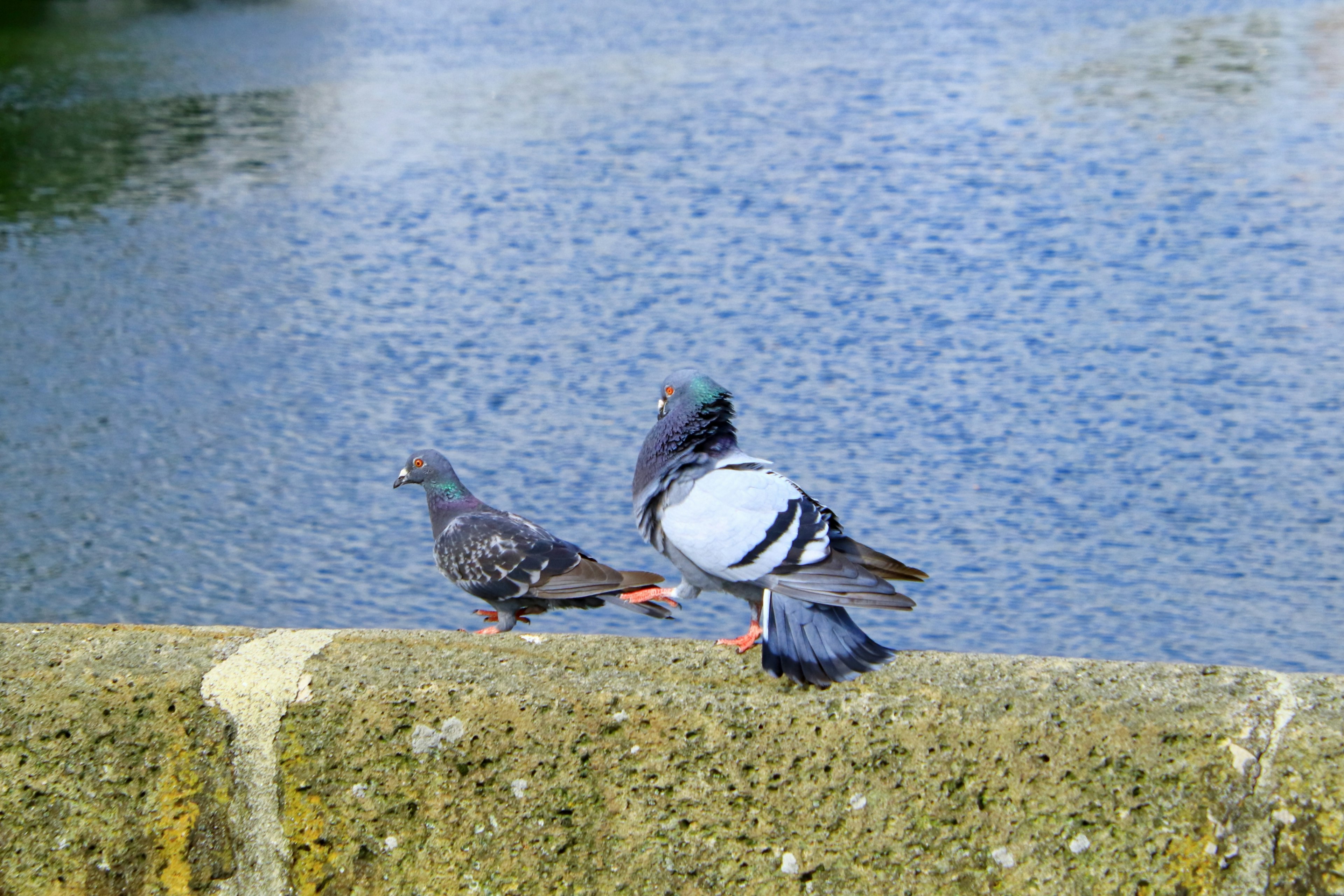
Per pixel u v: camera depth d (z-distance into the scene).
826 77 38.62
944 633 11.74
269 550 13.15
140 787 3.43
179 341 19.16
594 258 23.34
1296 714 3.22
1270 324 19.47
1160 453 15.20
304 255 23.38
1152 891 3.23
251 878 3.46
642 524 4.57
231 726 3.42
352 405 16.81
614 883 3.38
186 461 15.11
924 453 15.29
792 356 18.52
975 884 3.28
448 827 3.41
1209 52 40.91
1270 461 14.96
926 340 19.05
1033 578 12.57
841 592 3.82
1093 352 18.47
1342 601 12.02
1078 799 3.24
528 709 3.37
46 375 17.83
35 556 12.91
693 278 22.17
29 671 3.46
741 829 3.33
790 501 4.12
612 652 3.55
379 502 14.24
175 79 38.47
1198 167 28.66
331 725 3.40
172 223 25.22
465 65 41.16
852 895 3.31
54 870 3.45
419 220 25.70
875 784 3.29
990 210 26.06
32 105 34.75
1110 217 25.36
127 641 3.58
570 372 17.95
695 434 4.48
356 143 31.56
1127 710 3.25
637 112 34.91
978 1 52.72
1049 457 15.14
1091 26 46.12
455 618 12.08
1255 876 3.20
